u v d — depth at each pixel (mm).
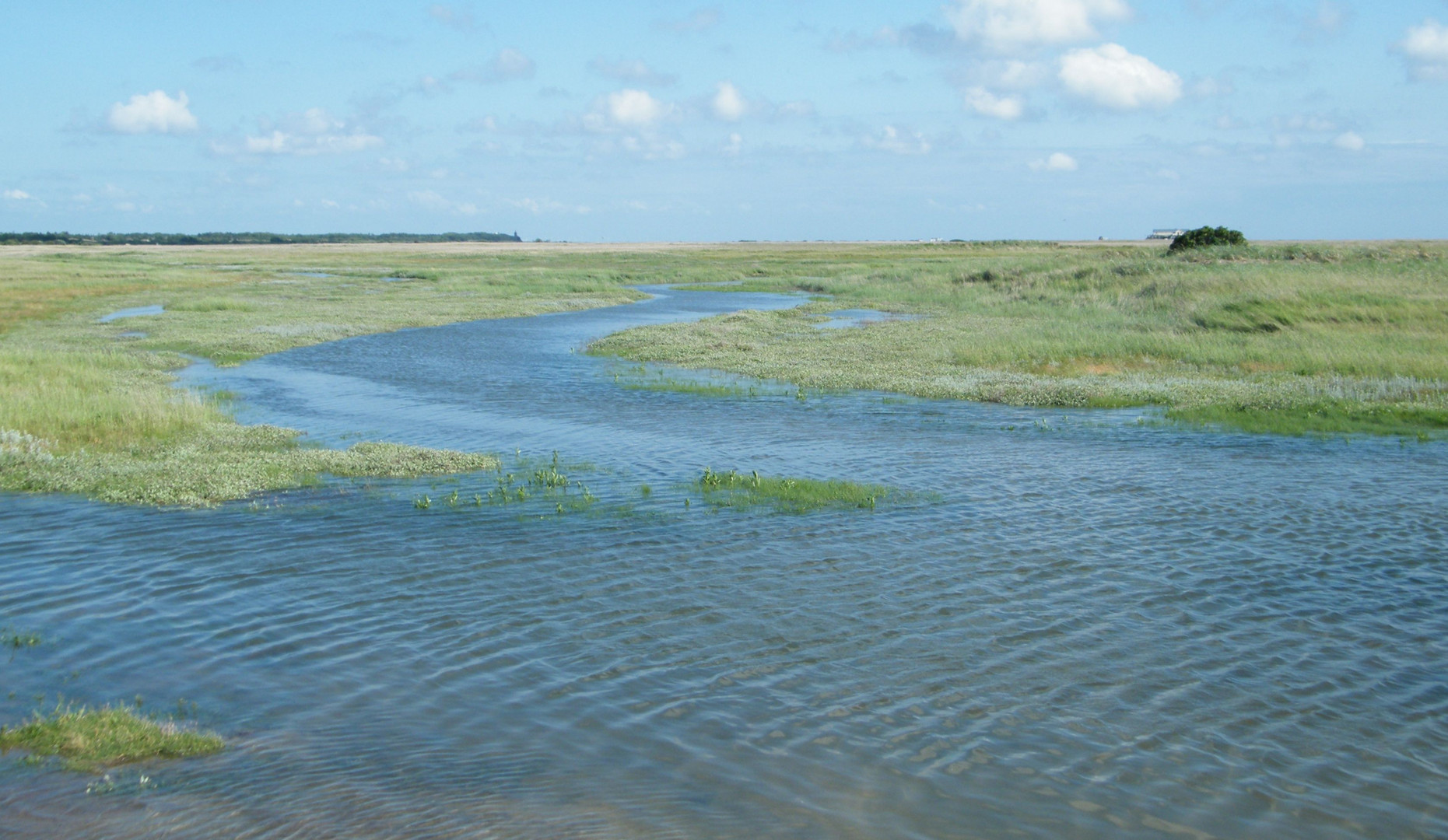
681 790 6605
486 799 6449
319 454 16844
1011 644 9102
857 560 11508
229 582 10617
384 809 6285
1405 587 10680
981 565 11367
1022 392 23891
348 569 11070
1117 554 11805
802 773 6852
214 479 14805
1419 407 21312
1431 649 9039
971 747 7234
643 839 6027
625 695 7992
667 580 10766
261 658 8648
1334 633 9414
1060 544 12203
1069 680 8359
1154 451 17953
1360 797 6660
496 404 23219
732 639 9148
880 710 7793
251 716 7559
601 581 10727
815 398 24156
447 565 11211
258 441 18266
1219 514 13609
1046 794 6648
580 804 6406
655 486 15148
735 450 18109
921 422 21078
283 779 6629
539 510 13641
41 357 25094
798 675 8406
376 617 9625
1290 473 16141
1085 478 15750
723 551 11828
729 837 6082
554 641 9078
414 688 8078
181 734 7160
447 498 14297
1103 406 22875
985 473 16188
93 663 8531
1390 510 13812
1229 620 9727
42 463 15922
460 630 9320
